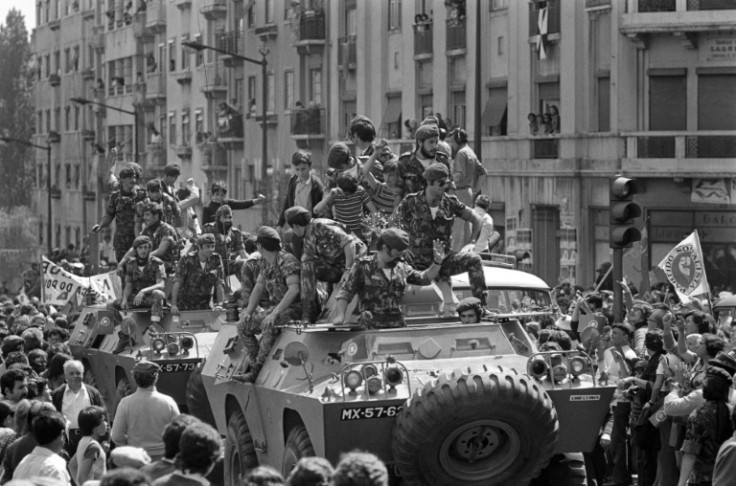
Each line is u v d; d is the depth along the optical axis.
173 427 12.73
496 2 50.75
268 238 18.38
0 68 134.88
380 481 9.91
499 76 50.69
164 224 26.19
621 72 44.28
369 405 15.75
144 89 88.19
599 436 17.78
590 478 18.05
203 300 25.59
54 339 24.17
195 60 80.62
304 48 65.81
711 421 15.74
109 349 26.50
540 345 19.02
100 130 98.62
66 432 16.64
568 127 46.75
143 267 25.80
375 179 19.50
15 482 10.73
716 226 43.06
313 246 18.03
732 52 42.81
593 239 45.75
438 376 15.90
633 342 21.17
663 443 18.28
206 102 79.12
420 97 56.12
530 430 15.56
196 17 80.44
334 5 63.66
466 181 21.61
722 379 15.81
